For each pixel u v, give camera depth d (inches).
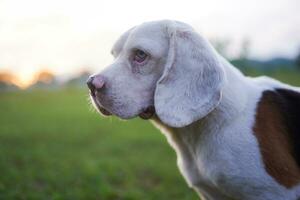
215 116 26.5
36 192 47.1
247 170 25.8
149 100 27.6
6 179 51.4
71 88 241.4
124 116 27.3
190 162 28.6
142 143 78.4
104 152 70.8
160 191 48.0
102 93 27.2
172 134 28.8
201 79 25.9
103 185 49.1
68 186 49.6
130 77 27.5
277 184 25.7
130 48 27.7
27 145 76.7
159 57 27.2
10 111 138.8
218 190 27.6
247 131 26.2
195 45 26.3
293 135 27.5
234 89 27.1
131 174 55.3
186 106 25.9
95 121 112.7
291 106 28.4
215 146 26.4
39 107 152.9
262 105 27.4
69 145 77.8
